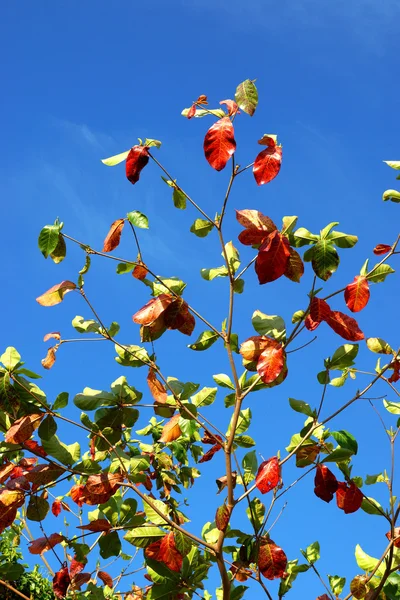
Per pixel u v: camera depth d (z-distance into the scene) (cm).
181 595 283
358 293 245
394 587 280
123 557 392
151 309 263
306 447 272
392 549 261
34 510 292
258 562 261
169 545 270
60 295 262
